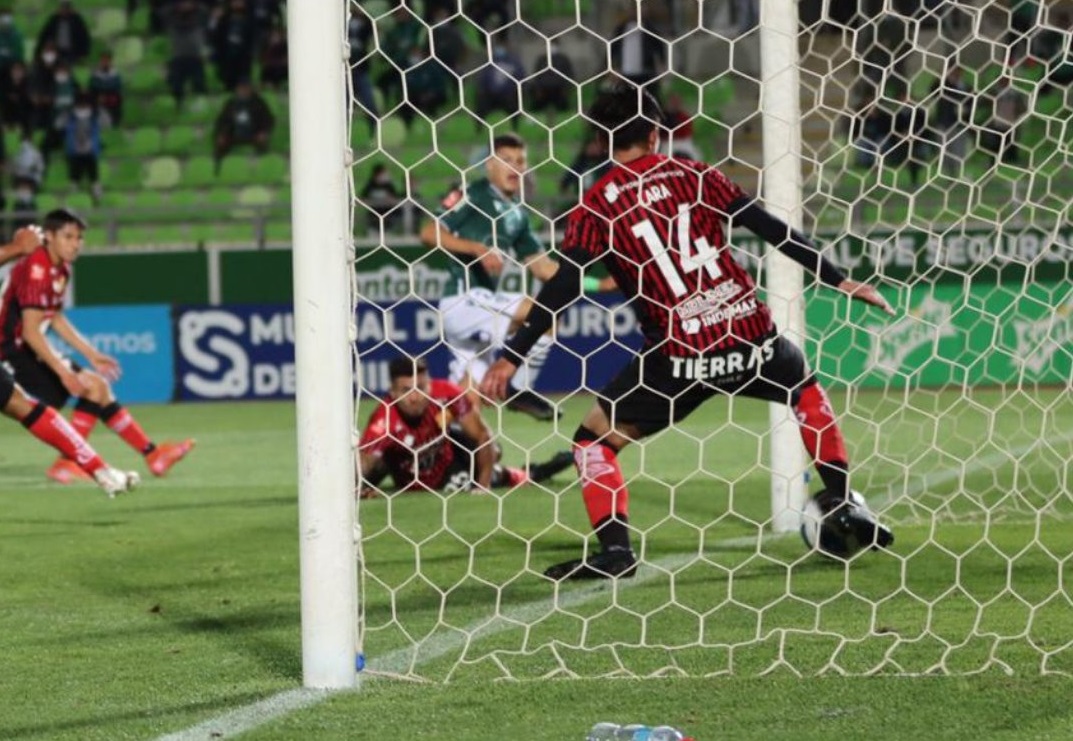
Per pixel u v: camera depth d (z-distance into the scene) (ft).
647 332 51.01
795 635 42.45
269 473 94.12
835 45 155.53
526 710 34.86
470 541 62.59
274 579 55.01
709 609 46.52
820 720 33.35
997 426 107.96
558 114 188.44
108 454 110.22
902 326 135.03
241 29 197.57
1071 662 38.37
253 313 156.25
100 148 195.93
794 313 59.36
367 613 47.16
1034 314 138.31
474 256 82.64
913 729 32.48
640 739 30.25
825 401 52.60
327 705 35.70
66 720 35.01
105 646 43.73
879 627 43.19
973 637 41.57
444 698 36.14
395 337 155.22
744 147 187.93
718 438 107.04
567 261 49.14
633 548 59.52
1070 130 156.04
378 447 77.92
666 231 49.47
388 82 191.11
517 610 47.06
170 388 156.25
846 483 52.65
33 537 67.41
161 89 209.46
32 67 196.24
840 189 152.35
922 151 154.81
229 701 36.42
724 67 190.49
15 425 134.92
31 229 89.35
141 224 187.11
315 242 36.73
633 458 95.81
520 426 119.34
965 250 144.77
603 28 199.72
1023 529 63.05
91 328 156.25
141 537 66.95
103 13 217.56
